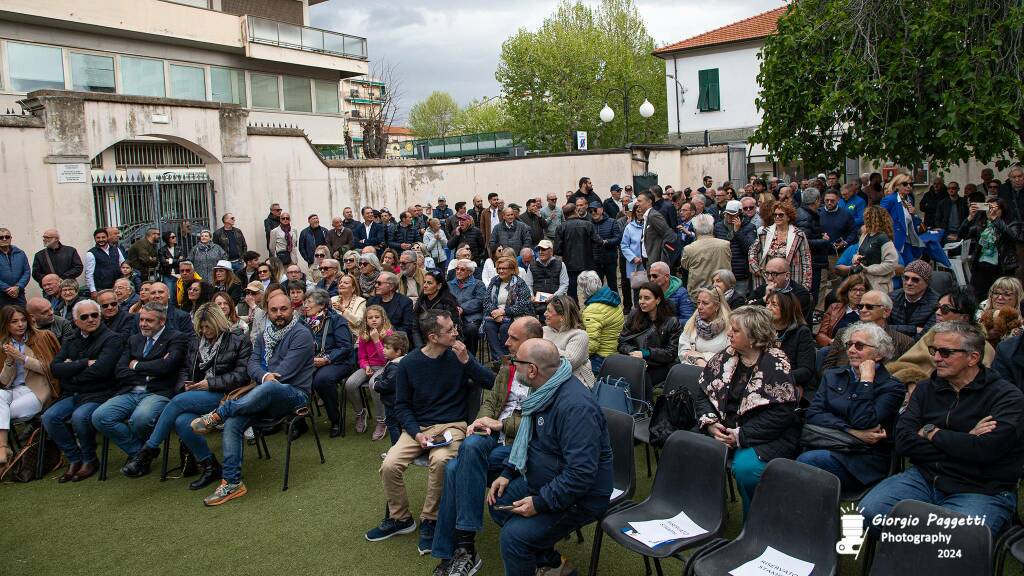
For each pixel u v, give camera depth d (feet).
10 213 38.19
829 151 35.68
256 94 82.23
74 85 65.41
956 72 28.76
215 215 48.03
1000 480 12.22
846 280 19.94
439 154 141.90
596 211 37.63
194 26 73.36
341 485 19.29
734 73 93.71
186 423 19.56
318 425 24.49
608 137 142.51
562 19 148.05
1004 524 11.89
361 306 25.93
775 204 25.80
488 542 15.78
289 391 19.62
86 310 21.12
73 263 35.17
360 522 17.10
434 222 43.93
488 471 14.89
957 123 28.27
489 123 222.69
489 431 14.65
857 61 32.07
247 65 81.00
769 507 12.01
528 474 13.28
